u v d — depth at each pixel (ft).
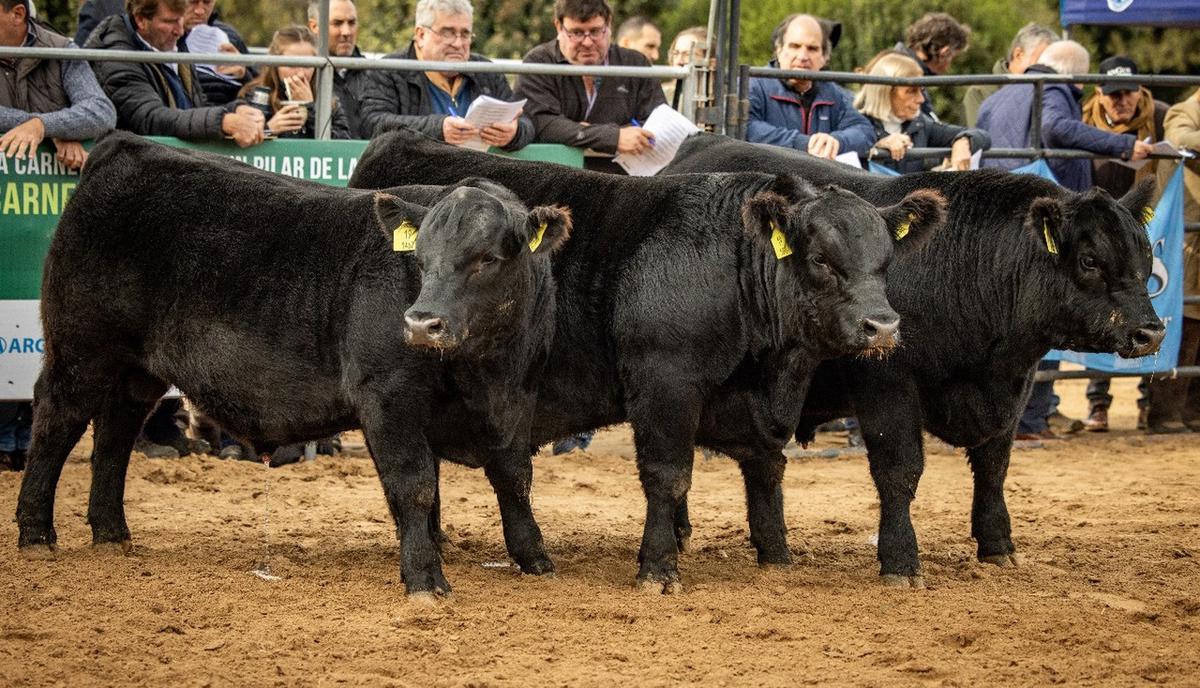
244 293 33.83
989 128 57.41
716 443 35.63
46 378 36.32
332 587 32.91
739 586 34.19
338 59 48.49
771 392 34.65
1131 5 60.18
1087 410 70.90
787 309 33.19
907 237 33.50
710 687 26.09
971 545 40.34
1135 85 57.41
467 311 30.27
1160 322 34.83
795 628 30.07
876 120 54.80
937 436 37.65
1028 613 31.58
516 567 35.65
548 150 50.06
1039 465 53.98
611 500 46.16
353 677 26.27
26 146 46.06
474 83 51.90
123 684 25.89
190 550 37.04
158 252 34.91
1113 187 58.80
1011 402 36.81
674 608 31.65
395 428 31.89
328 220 33.76
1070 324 35.53
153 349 35.17
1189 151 59.47
